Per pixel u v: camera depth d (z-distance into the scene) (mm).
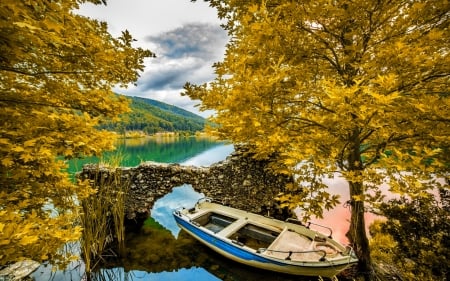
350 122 3158
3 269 6039
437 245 3617
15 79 2811
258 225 7531
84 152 2855
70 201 3510
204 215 8656
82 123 2654
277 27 3434
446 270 3449
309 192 3713
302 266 5340
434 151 2775
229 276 6547
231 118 3896
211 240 6984
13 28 1782
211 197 9969
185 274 6617
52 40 2090
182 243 8148
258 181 9875
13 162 2441
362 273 5340
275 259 5566
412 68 3291
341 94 2664
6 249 1817
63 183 3188
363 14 3602
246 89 3271
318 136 3701
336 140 3861
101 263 6875
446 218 3777
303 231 6727
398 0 3480
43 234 2414
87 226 6223
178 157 28703
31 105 2672
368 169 3307
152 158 27047
